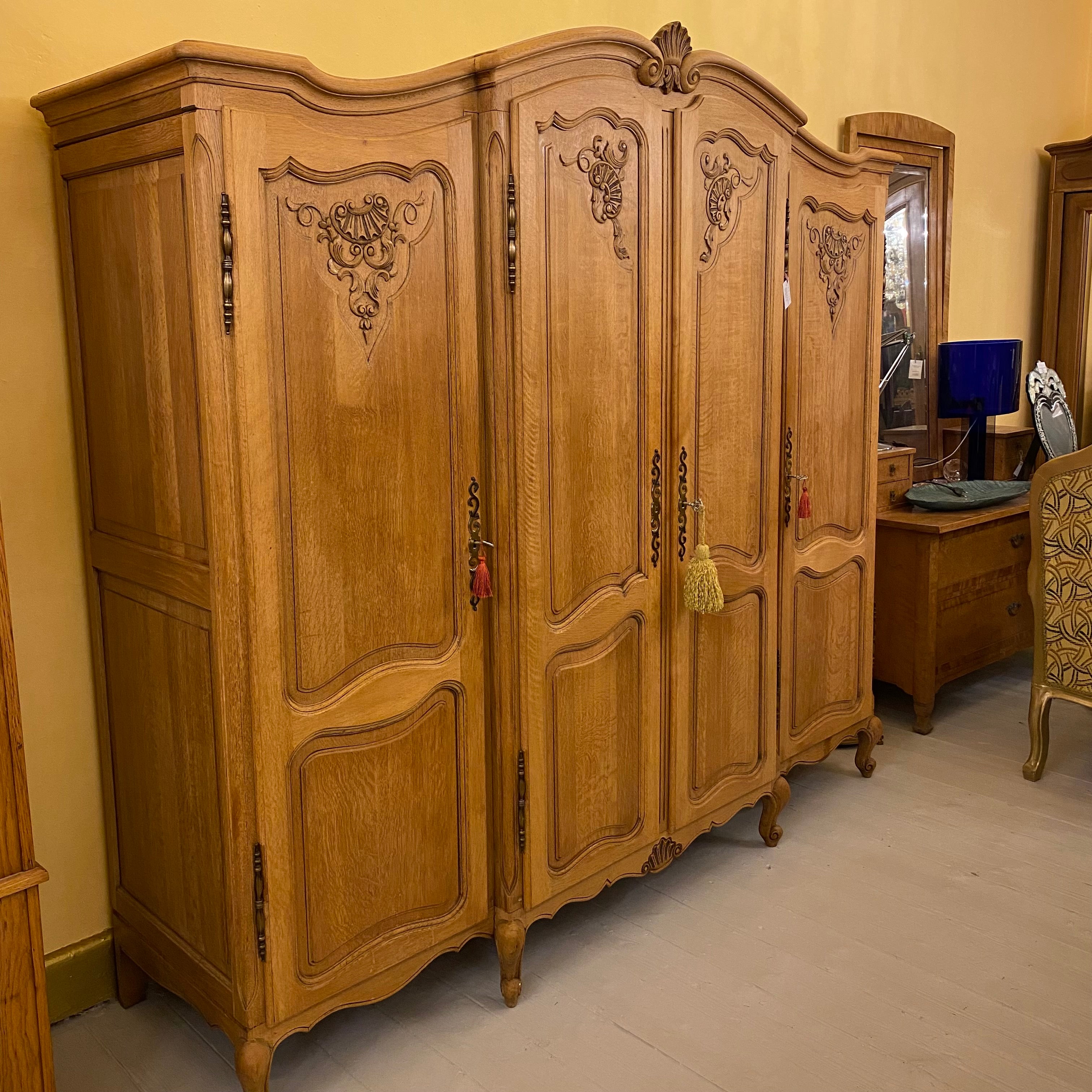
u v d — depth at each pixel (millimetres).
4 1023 1586
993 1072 2059
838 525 3090
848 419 3055
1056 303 4812
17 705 1548
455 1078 2064
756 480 2707
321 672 1929
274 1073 2086
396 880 2111
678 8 3182
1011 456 4461
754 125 2518
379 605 1999
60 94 1876
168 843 2080
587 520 2287
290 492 1834
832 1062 2090
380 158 1854
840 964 2406
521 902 2299
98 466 2086
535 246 2068
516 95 1999
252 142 1679
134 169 1806
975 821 3088
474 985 2373
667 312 2385
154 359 1848
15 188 2025
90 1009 2314
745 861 2889
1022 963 2402
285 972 1945
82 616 2230
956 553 3705
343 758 1986
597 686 2385
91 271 1980
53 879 2250
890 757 3555
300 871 1948
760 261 2611
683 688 2576
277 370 1780
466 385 2064
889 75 3979
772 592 2811
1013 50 4578
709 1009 2260
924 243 4172
